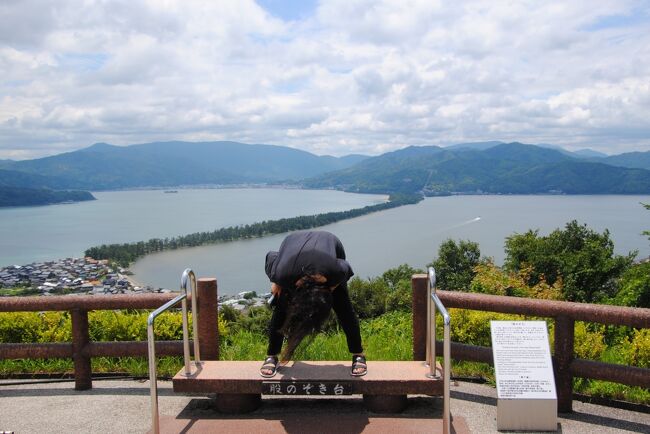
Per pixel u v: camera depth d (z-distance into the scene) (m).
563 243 16.77
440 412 3.54
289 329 2.95
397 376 3.40
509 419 3.32
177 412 3.65
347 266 3.16
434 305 3.36
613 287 14.99
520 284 9.70
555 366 3.58
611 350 5.26
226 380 3.39
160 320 5.25
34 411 3.76
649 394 3.83
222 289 57.66
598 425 3.39
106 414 3.67
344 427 3.28
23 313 5.36
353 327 3.42
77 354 4.16
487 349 3.82
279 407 3.65
